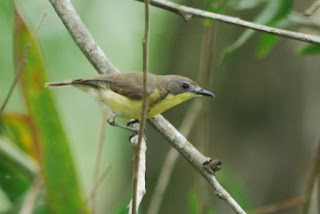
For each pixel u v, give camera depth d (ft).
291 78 38.50
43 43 49.44
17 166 28.60
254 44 39.04
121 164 49.39
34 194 27.04
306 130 38.37
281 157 38.78
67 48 50.31
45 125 27.43
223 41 39.78
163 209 42.70
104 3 51.47
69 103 56.65
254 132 39.24
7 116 27.71
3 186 28.76
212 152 39.91
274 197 38.78
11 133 28.58
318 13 31.30
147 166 44.29
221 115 39.83
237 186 32.01
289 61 38.45
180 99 32.04
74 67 52.03
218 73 39.83
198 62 42.42
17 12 27.61
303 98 38.40
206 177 25.89
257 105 39.17
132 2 52.16
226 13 38.78
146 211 44.16
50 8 49.37
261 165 39.09
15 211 28.66
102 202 50.85
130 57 54.44
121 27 51.98
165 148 44.01
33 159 28.71
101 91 30.71
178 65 43.09
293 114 38.60
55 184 27.43
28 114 27.53
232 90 39.58
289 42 38.37
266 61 38.88
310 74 38.17
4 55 49.55
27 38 27.58
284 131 38.75
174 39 43.37
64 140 27.40
